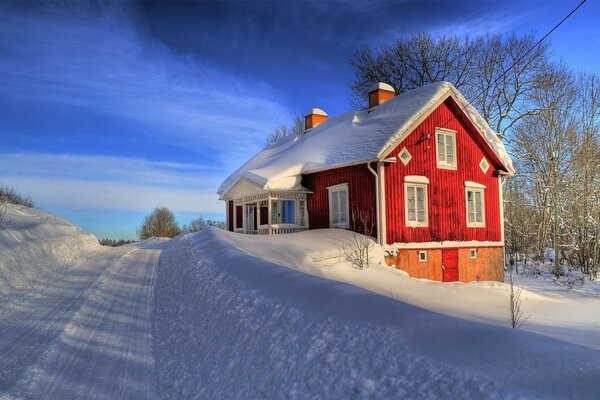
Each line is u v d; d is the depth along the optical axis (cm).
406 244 1631
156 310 870
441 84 1797
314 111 2633
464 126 1912
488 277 1897
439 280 1708
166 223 5606
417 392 319
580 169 2588
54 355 594
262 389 432
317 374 399
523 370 305
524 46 3083
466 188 1864
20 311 805
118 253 1700
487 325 391
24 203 2222
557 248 2322
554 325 1101
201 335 643
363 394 346
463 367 325
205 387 500
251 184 2017
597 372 286
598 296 1806
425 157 1744
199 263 995
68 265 1335
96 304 880
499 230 1988
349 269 1378
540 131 2805
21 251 1192
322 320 479
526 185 3083
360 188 1678
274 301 579
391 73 3834
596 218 2444
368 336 416
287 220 2058
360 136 1819
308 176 1958
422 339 382
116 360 610
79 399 489
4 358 574
